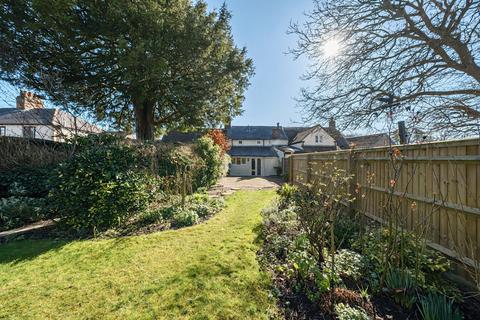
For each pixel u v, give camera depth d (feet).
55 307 7.70
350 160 16.24
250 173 77.97
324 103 18.66
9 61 24.71
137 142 24.45
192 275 9.49
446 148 8.79
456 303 7.22
